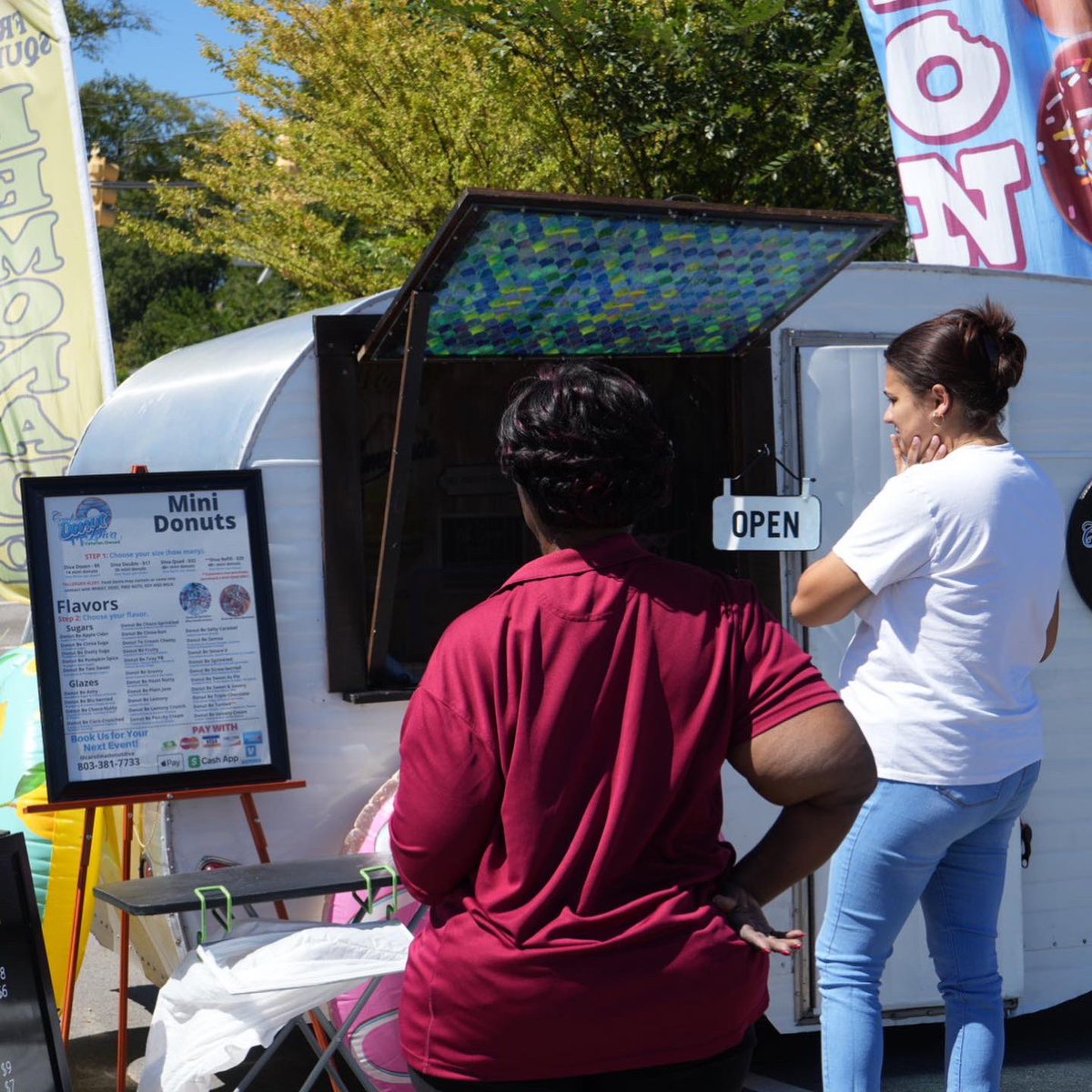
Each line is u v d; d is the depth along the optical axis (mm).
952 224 5742
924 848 2928
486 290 3535
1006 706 2941
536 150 10219
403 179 10555
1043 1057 4164
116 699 3400
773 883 1883
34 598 3363
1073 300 4379
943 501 2902
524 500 1970
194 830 3574
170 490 3492
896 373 3066
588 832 1791
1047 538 2973
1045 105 5457
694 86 9172
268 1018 2846
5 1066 2869
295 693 3684
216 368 4348
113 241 32375
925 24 5738
